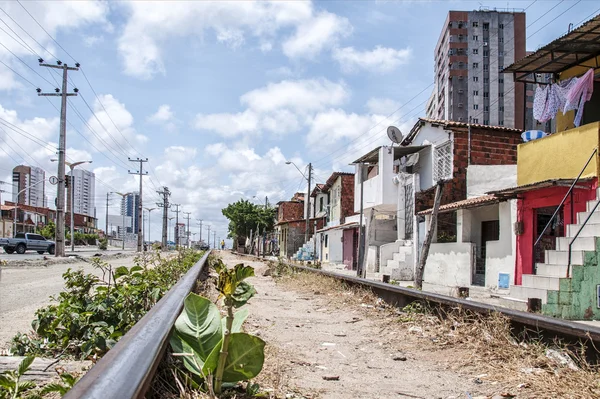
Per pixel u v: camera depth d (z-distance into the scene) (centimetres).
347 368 470
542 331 512
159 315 369
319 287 1252
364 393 388
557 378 408
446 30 9394
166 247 6888
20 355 453
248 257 4322
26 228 7188
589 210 1058
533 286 1041
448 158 2134
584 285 942
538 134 1448
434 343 577
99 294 583
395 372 460
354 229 3256
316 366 470
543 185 1202
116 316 538
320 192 4750
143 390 232
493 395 385
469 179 1941
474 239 1823
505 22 9131
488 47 9088
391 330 671
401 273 2114
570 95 1373
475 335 568
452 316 648
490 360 486
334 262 3734
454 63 9094
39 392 295
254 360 320
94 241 9400
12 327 676
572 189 1118
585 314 937
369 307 883
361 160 3033
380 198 2612
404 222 2486
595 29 1183
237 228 7169
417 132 2442
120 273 673
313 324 730
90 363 409
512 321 559
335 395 377
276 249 6588
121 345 263
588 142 1203
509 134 2123
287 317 796
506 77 9075
